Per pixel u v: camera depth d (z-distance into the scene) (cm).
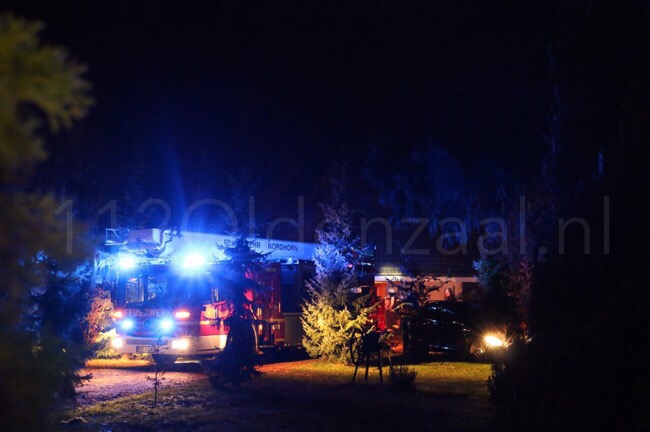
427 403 1102
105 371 1527
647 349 566
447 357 1956
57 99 232
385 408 1052
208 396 1138
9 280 252
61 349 308
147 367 1608
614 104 885
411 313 1978
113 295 1630
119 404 1060
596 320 598
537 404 639
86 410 1005
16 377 263
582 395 588
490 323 1827
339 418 968
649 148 630
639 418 549
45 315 779
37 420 280
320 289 1759
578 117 929
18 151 227
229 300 1343
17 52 225
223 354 1248
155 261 1612
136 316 1605
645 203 620
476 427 902
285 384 1309
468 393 1219
